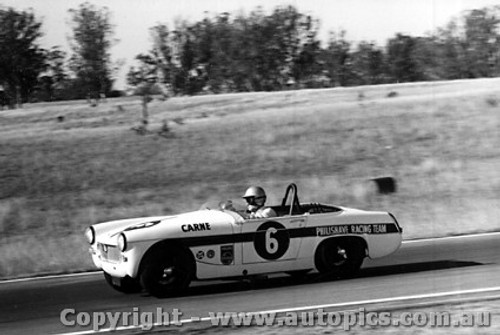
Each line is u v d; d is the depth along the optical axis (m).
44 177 26.00
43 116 27.75
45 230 23.75
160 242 14.86
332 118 31.73
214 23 30.44
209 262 15.08
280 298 14.73
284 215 16.81
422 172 30.03
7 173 25.81
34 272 20.66
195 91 30.30
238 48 30.77
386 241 16.52
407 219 26.62
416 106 33.38
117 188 26.33
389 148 31.09
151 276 14.84
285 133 30.23
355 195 28.23
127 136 28.36
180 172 27.41
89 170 26.62
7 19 27.28
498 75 35.91
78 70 28.25
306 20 32.16
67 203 25.16
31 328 13.22
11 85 27.50
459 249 21.06
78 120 28.19
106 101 28.75
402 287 15.49
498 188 29.42
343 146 30.58
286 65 31.73
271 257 15.52
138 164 27.44
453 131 32.56
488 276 16.66
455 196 28.70
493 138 32.59
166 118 29.19
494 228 25.55
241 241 15.26
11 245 22.39
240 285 16.39
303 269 16.00
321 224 15.98
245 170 28.34
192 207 26.12
